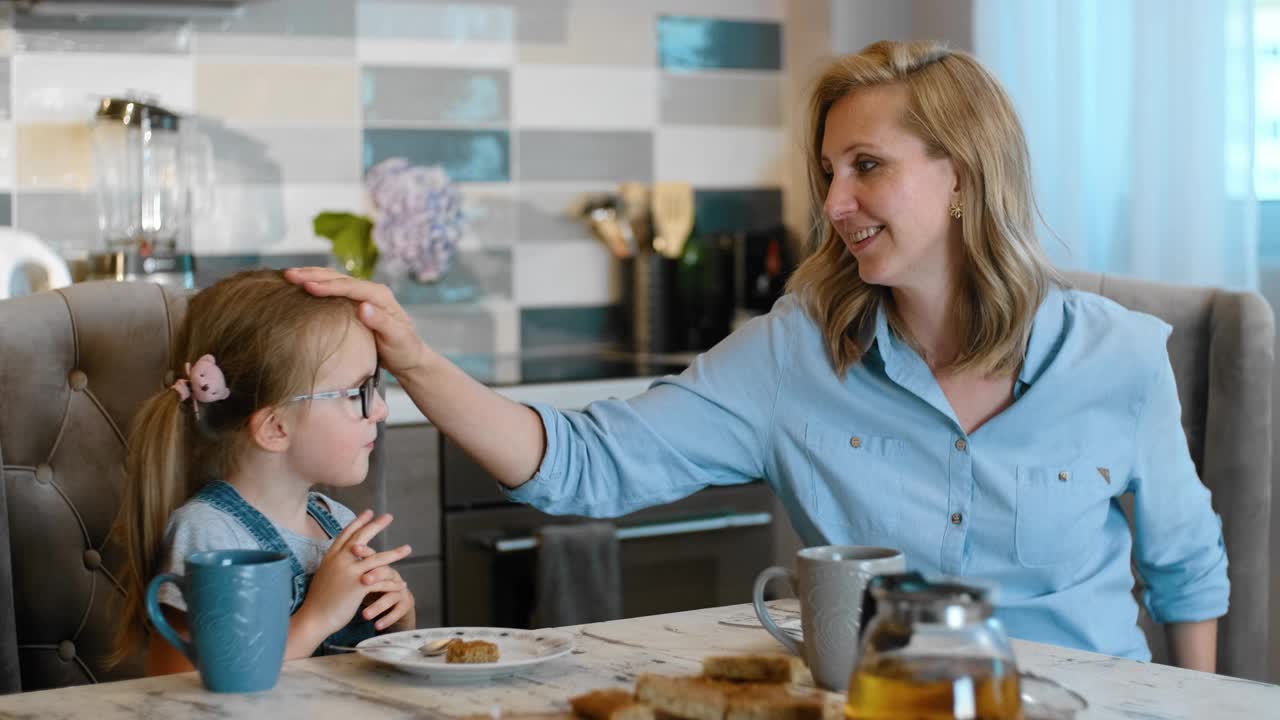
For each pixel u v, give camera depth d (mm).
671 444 1515
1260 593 1758
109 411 1566
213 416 1349
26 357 1521
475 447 1404
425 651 1101
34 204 2793
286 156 2996
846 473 1507
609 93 3270
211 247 2943
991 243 1446
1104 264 2619
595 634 1192
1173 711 960
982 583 766
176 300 1617
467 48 3137
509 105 3184
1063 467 1471
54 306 1554
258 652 1000
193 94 2912
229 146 2947
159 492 1342
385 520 1248
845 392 1520
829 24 3199
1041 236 2684
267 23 2965
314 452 1343
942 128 1425
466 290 3178
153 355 1582
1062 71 2639
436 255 2951
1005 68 2775
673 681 896
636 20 3285
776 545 2822
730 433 1545
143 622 1340
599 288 3301
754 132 3414
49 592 1540
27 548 1526
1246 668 1761
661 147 3328
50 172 2801
